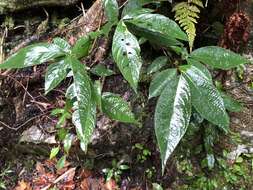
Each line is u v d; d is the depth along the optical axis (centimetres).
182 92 37
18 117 49
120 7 46
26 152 48
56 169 48
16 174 48
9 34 53
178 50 43
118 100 40
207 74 39
